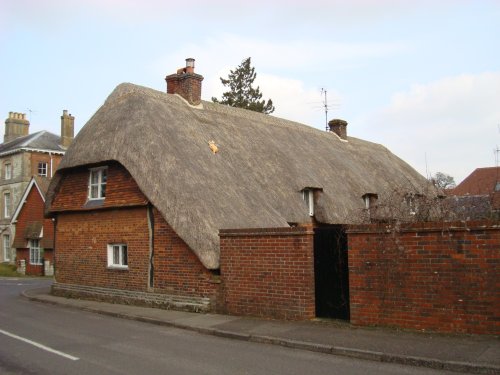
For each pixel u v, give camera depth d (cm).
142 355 881
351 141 3069
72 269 1823
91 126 1806
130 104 1753
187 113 1905
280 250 1173
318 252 1164
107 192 1678
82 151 1723
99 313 1441
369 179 2492
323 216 1872
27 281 2917
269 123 2408
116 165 1658
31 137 4469
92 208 1722
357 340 923
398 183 2731
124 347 953
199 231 1315
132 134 1595
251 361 829
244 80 5244
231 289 1266
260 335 1002
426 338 912
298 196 1798
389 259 1011
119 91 1895
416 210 1294
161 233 1473
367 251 1040
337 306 1129
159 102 1819
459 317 927
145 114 1669
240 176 1670
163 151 1527
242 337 1020
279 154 2027
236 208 1462
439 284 951
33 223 3650
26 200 3741
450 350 824
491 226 902
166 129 1647
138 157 1517
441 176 1723
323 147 2538
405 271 991
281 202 1688
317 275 1163
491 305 897
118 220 1638
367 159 2864
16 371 779
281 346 951
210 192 1458
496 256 896
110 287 1642
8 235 4247
